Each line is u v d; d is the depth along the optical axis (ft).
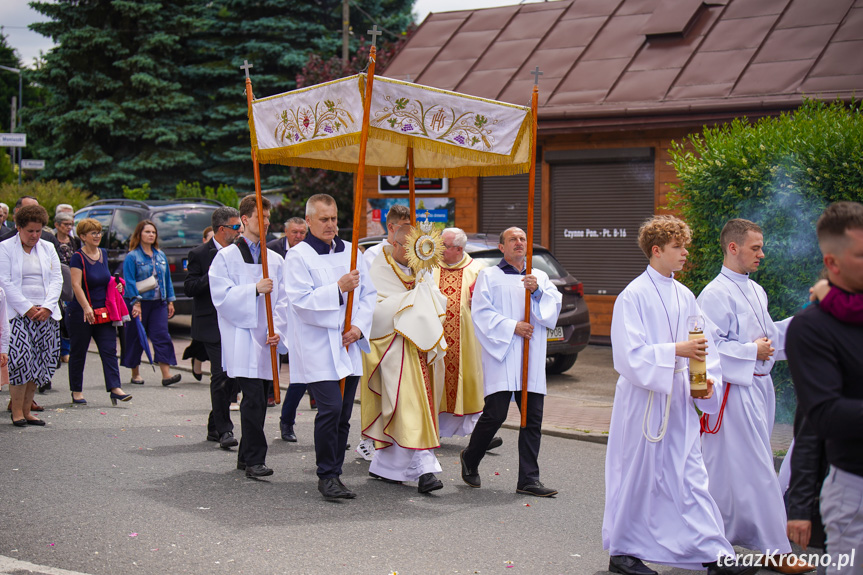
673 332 14.94
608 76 47.01
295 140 19.94
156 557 15.26
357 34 105.19
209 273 21.02
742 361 15.35
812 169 26.22
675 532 14.37
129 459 22.44
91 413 28.37
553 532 17.25
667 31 47.42
